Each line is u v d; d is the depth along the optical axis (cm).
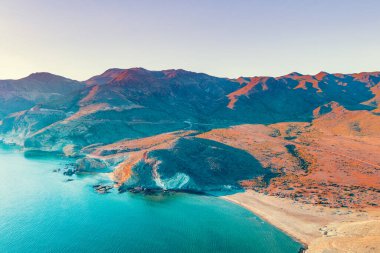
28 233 10006
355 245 8188
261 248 9356
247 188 14675
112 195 13888
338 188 14375
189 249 9269
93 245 9362
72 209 12150
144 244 9506
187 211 12138
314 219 11094
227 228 10644
